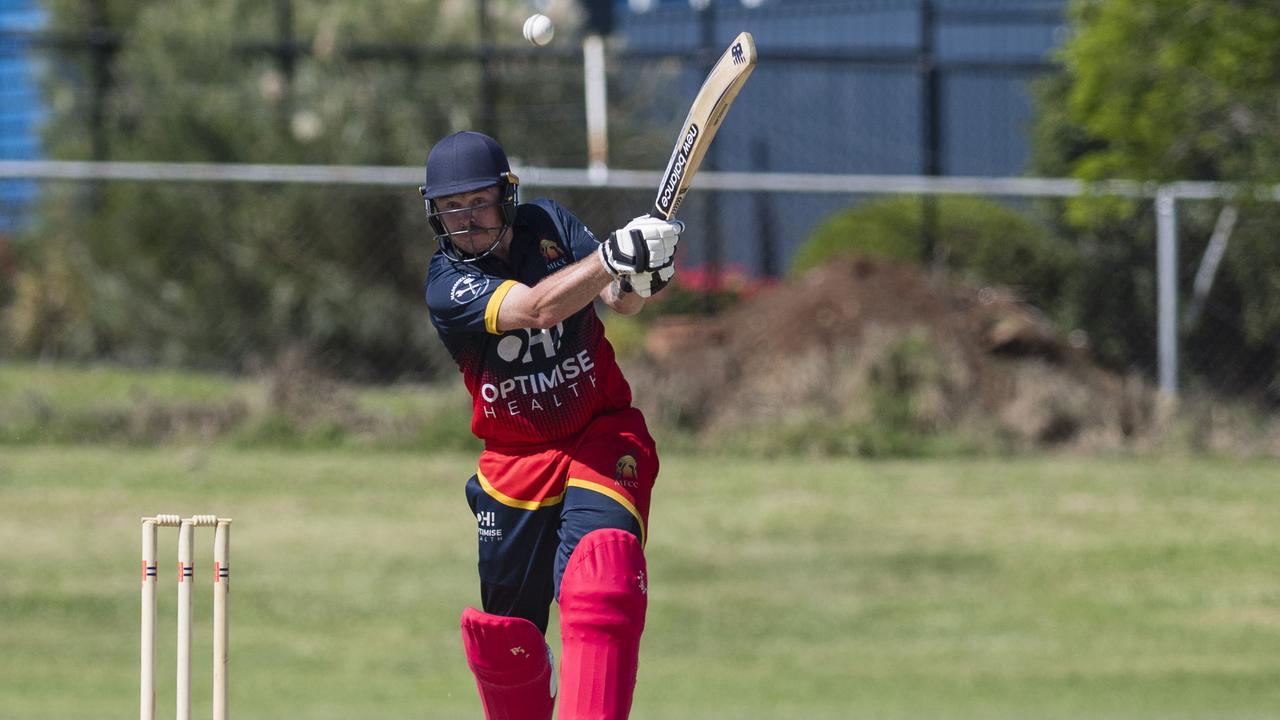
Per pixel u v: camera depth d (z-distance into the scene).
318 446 58.59
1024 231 74.38
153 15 82.75
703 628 39.03
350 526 48.03
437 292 18.34
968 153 86.81
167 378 69.56
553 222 19.06
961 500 51.41
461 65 81.75
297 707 31.44
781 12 90.38
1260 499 51.69
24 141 85.31
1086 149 76.69
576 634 17.84
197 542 45.62
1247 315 68.62
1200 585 42.56
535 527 19.25
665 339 67.50
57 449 57.44
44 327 75.88
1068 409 60.53
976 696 32.34
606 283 17.06
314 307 76.19
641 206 80.94
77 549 44.78
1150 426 60.31
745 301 73.00
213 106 78.94
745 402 60.91
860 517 49.38
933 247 75.06
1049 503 51.16
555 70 82.06
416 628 39.12
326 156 78.38
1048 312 72.69
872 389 60.56
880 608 40.78
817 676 34.78
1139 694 32.72
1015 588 42.41
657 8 96.75
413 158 79.06
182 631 17.59
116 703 31.86
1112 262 71.38
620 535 18.19
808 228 85.44
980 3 94.12
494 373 18.75
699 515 49.28
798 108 88.88
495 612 20.16
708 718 30.00
